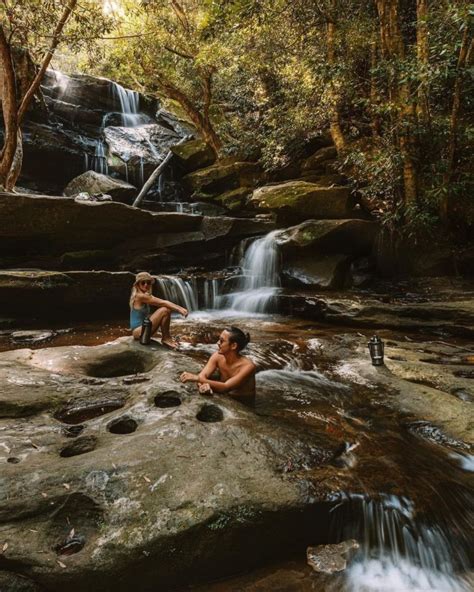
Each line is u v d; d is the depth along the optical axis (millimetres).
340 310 8445
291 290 10391
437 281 9977
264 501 2635
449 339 7148
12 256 9523
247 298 10008
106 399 3977
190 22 15891
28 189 14062
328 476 2992
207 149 16562
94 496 2576
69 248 10211
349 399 4531
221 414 3670
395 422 4078
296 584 2516
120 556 2297
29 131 14383
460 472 3352
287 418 3893
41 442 3146
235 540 2537
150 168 15828
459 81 8945
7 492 2541
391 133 10305
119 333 7547
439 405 4277
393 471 3199
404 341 7027
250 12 11352
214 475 2771
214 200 15047
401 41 9797
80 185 13953
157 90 19859
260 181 15094
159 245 11219
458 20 7680
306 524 2723
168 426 3260
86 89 17609
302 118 13375
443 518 2887
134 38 14812
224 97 18094
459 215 10445
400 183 10453
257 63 13820
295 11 11844
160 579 2408
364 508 2838
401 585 2551
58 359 4938
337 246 11039
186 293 9883
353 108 13953
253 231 12180
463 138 9477
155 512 2490
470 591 2551
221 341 4227
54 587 2199
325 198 11570
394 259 10898
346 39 11375
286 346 6613
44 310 8312
